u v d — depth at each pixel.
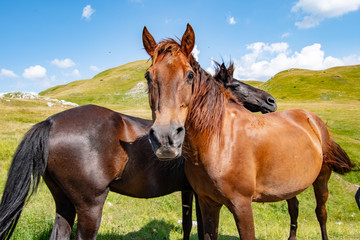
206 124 2.51
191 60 2.55
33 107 34.50
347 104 49.94
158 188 3.29
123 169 2.95
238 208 2.65
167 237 4.57
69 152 2.60
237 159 2.65
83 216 2.71
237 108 3.04
